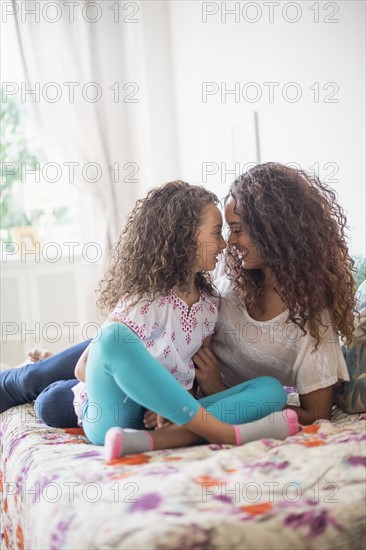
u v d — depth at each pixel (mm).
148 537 987
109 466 1269
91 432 1543
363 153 2551
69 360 2033
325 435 1365
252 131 3422
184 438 1415
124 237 1683
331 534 1072
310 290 1585
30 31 4473
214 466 1211
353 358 1640
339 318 1625
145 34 4461
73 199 4906
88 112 4641
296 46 2979
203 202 1619
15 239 4691
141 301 1572
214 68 3840
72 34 4586
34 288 4605
